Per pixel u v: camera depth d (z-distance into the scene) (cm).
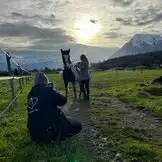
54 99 276
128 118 405
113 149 264
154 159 234
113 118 405
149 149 254
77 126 291
